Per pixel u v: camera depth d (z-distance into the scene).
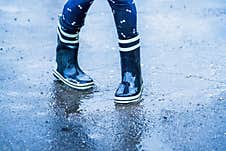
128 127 3.60
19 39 5.14
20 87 4.14
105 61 4.67
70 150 3.31
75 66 4.17
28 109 3.81
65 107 3.86
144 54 4.81
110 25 5.58
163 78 4.34
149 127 3.60
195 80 4.30
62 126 3.60
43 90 4.11
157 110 3.83
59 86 4.18
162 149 3.33
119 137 3.47
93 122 3.65
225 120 3.69
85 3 3.86
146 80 4.29
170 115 3.76
